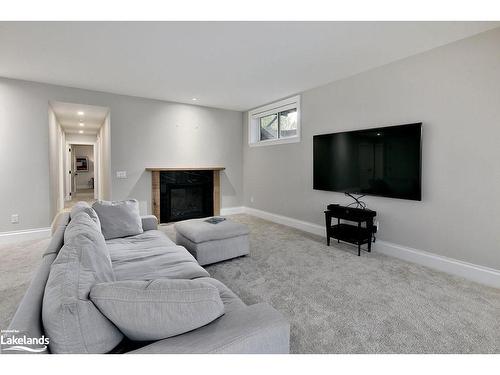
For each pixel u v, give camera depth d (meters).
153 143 5.11
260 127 5.90
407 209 3.14
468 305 2.11
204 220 3.42
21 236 3.96
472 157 2.60
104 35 2.55
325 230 4.18
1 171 3.82
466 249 2.66
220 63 3.27
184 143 5.45
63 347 0.80
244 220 5.43
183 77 3.80
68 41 2.67
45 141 4.11
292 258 3.18
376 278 2.62
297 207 4.75
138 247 2.37
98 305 0.89
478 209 2.58
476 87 2.56
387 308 2.07
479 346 1.63
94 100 4.49
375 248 3.47
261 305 1.15
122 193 4.86
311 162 4.44
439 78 2.81
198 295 0.93
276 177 5.23
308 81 3.97
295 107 4.80
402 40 2.67
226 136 5.99
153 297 0.90
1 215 3.84
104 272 1.22
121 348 0.99
